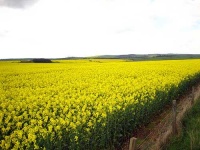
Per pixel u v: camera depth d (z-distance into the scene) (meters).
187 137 11.30
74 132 8.72
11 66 52.47
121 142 11.47
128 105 12.02
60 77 28.39
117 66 46.03
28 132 8.87
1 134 9.75
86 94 16.62
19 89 20.05
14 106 13.51
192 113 14.59
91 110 11.95
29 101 14.52
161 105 16.44
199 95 19.22
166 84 18.86
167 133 10.87
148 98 14.49
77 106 12.10
